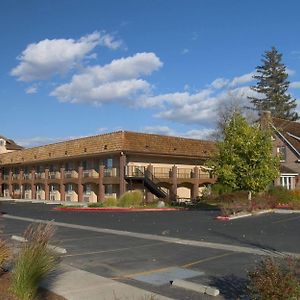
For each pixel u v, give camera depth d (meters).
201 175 53.50
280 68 83.06
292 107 82.56
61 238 17.64
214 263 12.00
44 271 8.30
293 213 26.72
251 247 14.64
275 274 6.39
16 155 67.38
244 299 8.37
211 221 23.83
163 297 8.69
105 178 48.59
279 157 30.88
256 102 83.12
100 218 27.56
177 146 51.41
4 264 9.11
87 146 51.19
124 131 47.53
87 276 10.34
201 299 8.55
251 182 29.50
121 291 9.06
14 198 66.25
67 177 55.94
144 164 49.22
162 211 33.81
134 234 18.73
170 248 14.73
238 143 29.75
